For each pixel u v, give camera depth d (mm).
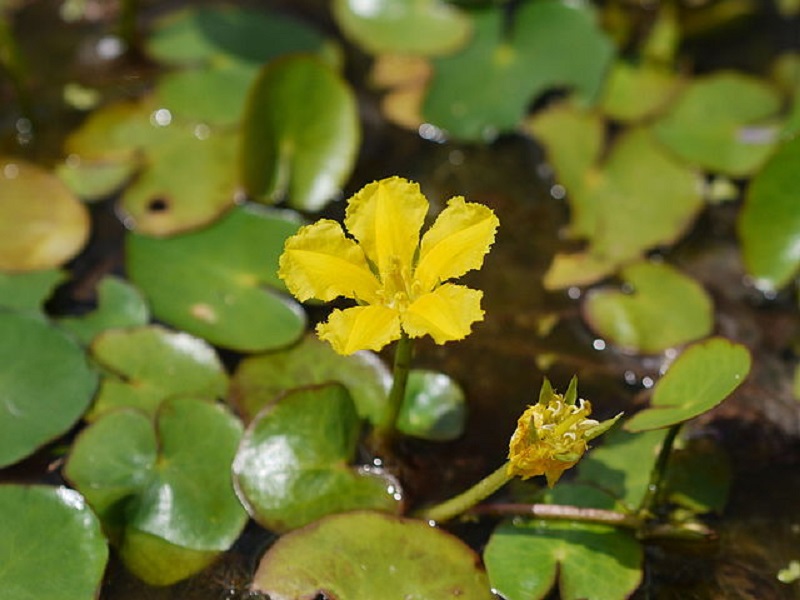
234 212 590
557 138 615
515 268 594
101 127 610
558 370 575
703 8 643
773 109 625
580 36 629
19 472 551
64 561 534
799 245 592
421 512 548
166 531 543
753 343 583
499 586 537
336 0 643
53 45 631
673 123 621
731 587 547
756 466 562
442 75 626
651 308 583
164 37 631
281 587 533
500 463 560
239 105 616
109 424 553
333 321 521
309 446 548
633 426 542
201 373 564
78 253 585
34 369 560
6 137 610
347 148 604
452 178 609
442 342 518
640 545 546
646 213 602
